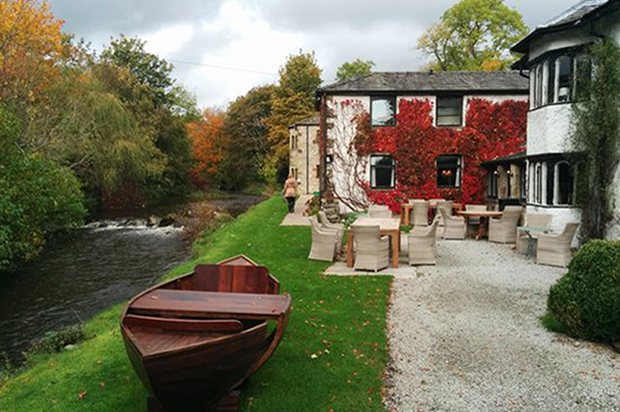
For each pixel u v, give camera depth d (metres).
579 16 12.42
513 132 20.23
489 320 6.86
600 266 5.88
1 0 21.42
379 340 6.01
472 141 20.28
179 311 4.34
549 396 4.63
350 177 20.48
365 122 20.31
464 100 20.23
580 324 5.96
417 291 8.44
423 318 6.97
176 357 3.61
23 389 4.96
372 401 4.52
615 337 5.78
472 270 10.11
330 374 5.03
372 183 20.66
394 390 4.77
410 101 20.23
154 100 48.56
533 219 12.70
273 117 50.16
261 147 54.62
